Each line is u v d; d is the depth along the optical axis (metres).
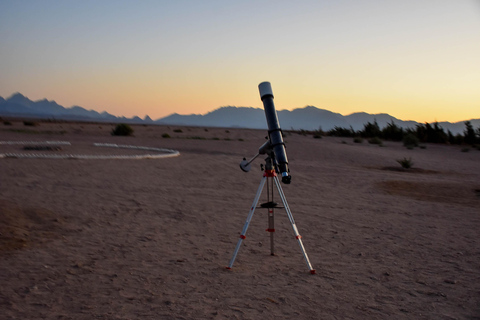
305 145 36.78
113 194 11.81
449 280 6.04
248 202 11.92
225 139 47.12
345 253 7.39
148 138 41.25
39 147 23.70
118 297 5.16
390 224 9.84
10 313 4.61
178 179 15.22
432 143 51.22
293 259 6.96
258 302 5.10
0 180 12.45
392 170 22.94
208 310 4.83
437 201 13.45
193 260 6.73
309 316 4.75
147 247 7.37
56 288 5.39
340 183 16.56
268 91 6.27
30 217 8.67
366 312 4.90
